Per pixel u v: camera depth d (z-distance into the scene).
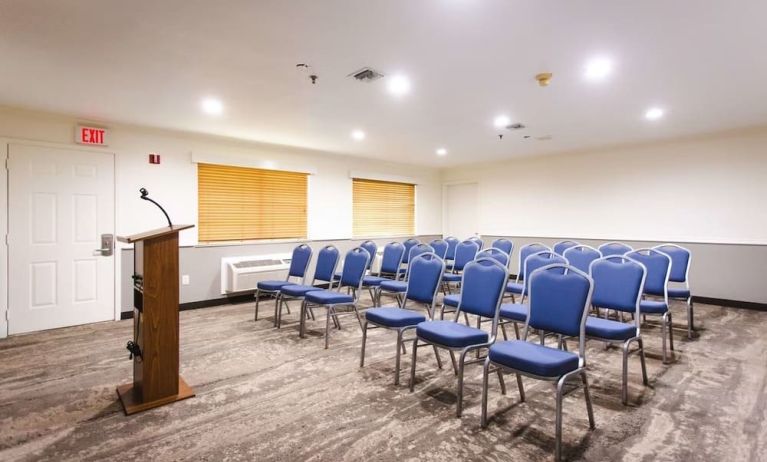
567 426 2.15
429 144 5.81
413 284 3.08
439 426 2.16
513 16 2.22
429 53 2.71
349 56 2.76
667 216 5.72
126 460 1.87
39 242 4.04
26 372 2.94
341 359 3.21
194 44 2.57
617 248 4.39
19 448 1.96
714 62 2.86
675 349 3.44
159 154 4.82
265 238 5.84
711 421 2.20
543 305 2.31
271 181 5.91
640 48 2.63
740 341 3.66
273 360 3.18
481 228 7.87
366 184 7.23
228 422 2.21
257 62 2.85
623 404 2.41
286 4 2.10
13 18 2.23
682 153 5.57
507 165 7.48
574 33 2.43
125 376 2.88
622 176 6.12
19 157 3.94
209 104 3.81
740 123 4.64
